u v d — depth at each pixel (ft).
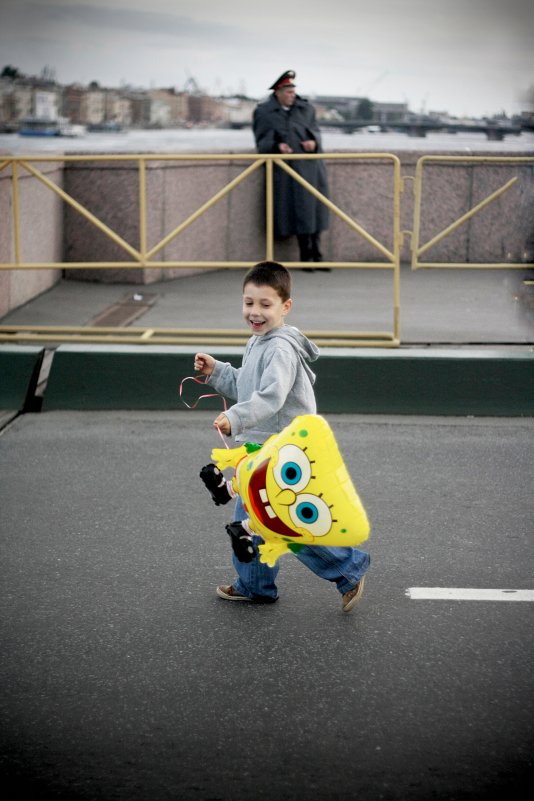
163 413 23.35
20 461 20.08
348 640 12.94
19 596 14.23
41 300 32.17
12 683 11.85
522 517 17.26
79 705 11.35
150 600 14.12
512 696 11.54
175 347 23.99
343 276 37.35
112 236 24.97
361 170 38.93
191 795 9.65
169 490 18.52
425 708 11.28
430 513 17.42
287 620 13.53
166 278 36.09
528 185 35.73
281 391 12.39
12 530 16.65
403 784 9.82
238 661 12.39
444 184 38.91
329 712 11.19
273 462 11.94
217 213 37.68
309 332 26.20
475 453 20.63
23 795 9.66
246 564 13.79
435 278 36.94
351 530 11.99
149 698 11.50
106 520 17.10
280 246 38.88
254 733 10.76
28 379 23.57
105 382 23.58
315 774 10.00
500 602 14.07
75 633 13.14
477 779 9.91
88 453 20.58
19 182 30.40
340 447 20.97
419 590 14.44
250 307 12.89
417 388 23.30
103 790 9.74
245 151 37.55
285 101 36.35
